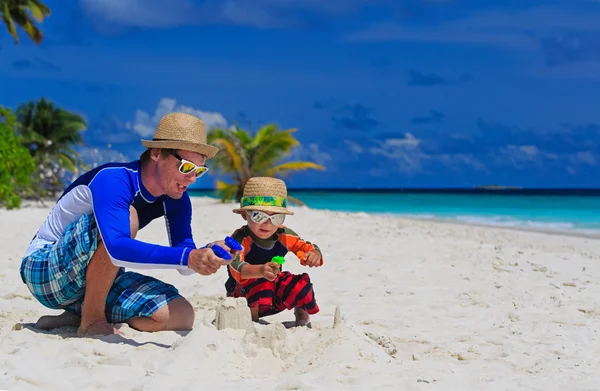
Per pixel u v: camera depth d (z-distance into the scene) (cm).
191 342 394
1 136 2194
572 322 564
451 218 2553
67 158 3469
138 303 464
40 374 356
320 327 499
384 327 532
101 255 437
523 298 665
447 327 538
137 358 391
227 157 2288
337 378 358
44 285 454
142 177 439
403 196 6788
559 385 369
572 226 2095
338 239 1137
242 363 394
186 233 470
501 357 439
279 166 2350
